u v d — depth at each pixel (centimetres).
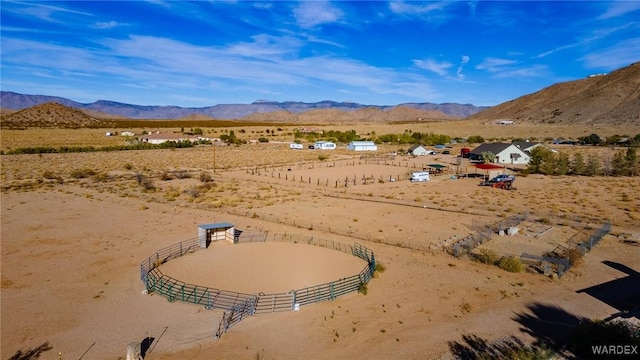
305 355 1705
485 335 1839
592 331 1672
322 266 2744
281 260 2856
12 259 2867
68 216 4097
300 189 5753
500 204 4675
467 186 6012
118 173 7256
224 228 3316
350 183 6275
